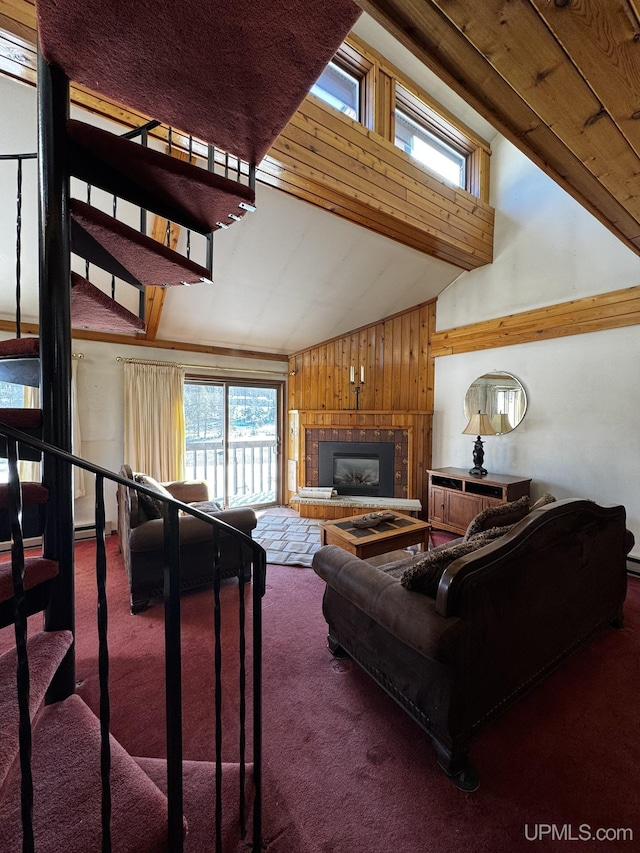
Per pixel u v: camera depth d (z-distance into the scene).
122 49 1.05
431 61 1.09
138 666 1.93
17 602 0.73
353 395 5.04
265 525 4.34
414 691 1.46
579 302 3.40
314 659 2.00
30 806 0.69
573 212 3.46
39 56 1.23
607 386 3.27
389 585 1.56
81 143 1.26
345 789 1.31
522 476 3.82
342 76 3.06
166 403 4.19
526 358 3.81
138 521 2.49
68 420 1.32
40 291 1.28
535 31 0.98
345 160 2.69
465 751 1.35
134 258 1.63
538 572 1.59
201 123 1.35
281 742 1.49
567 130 1.38
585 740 1.51
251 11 0.93
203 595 2.67
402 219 3.08
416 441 4.58
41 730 1.13
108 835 0.78
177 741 0.85
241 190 1.46
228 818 1.13
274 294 3.91
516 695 1.58
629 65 1.09
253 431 5.18
